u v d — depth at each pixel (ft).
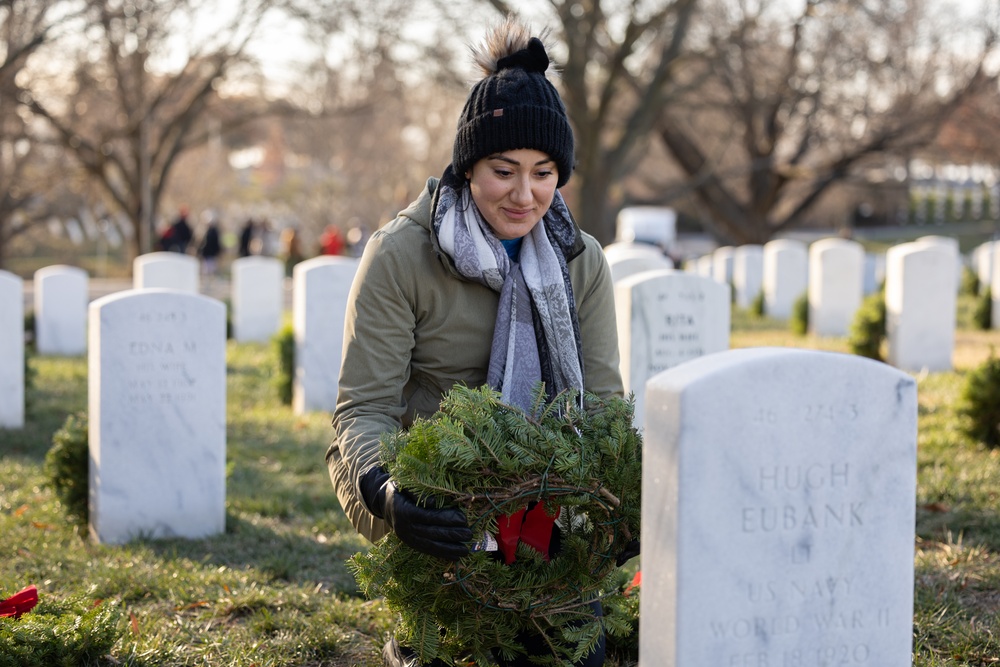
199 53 84.84
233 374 40.29
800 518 8.09
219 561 17.31
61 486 19.11
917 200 177.17
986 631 13.17
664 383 7.96
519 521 9.87
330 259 34.37
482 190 10.05
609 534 9.90
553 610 10.13
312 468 24.80
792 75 89.76
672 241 109.09
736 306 72.02
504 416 9.51
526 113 9.72
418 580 9.87
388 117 170.71
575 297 11.10
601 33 74.95
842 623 8.29
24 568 16.62
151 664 12.55
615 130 87.30
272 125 192.03
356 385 10.42
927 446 24.07
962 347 44.57
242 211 236.22
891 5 81.41
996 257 51.39
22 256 157.79
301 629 13.82
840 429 8.17
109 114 103.14
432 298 10.46
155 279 51.19
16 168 101.60
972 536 17.42
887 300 38.91
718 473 7.83
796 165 99.50
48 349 48.26
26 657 11.58
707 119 119.75
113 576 15.83
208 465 18.86
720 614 7.91
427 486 9.04
